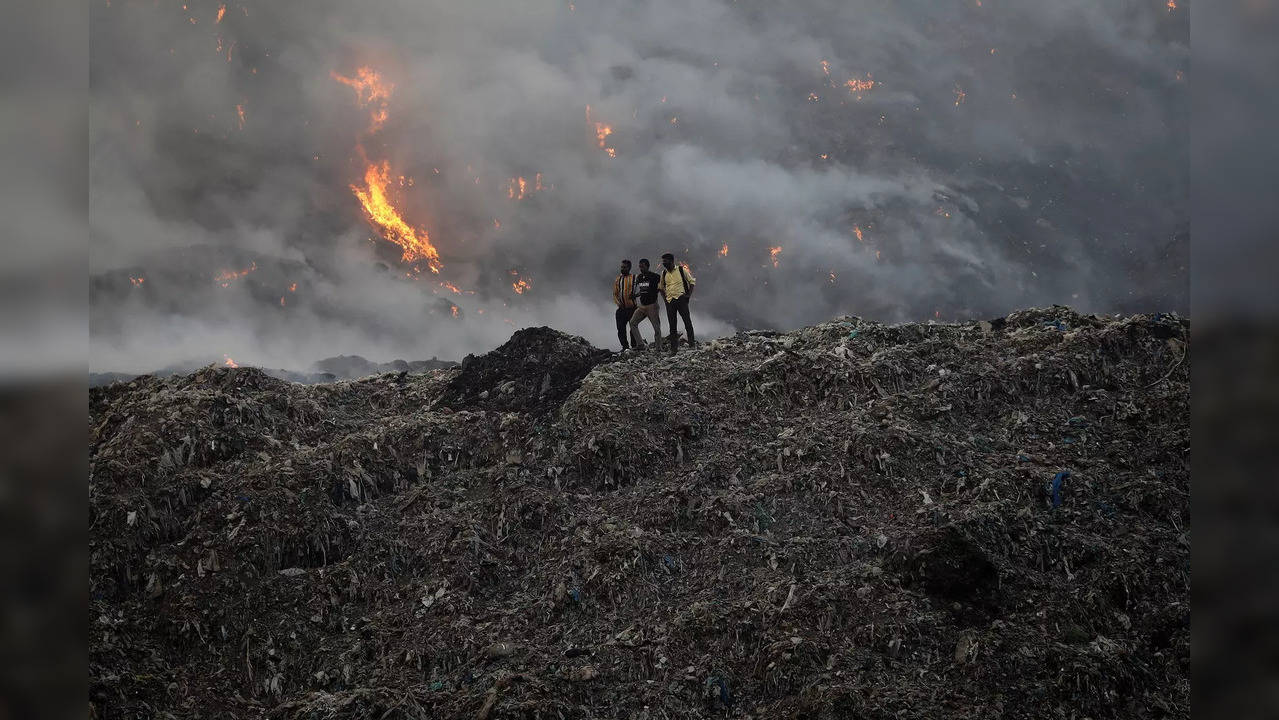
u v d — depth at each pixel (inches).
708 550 362.9
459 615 347.6
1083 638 308.3
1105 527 357.1
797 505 380.5
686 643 321.1
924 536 344.8
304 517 381.1
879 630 313.0
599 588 348.5
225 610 344.2
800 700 290.8
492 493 404.5
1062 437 412.2
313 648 338.0
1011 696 289.0
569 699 301.7
